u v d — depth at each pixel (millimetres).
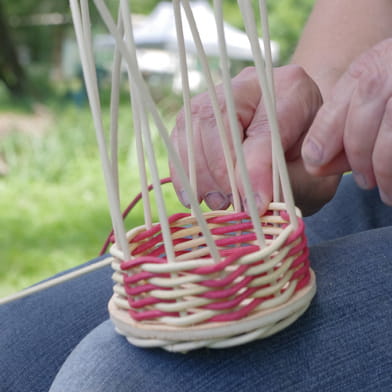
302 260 485
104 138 454
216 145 613
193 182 576
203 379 480
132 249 530
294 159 693
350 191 882
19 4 8797
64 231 2695
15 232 2703
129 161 3668
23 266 2244
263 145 595
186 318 447
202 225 433
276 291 461
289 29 7031
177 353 491
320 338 495
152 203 2818
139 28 7863
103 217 2920
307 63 883
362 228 846
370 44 877
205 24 6762
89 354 507
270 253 450
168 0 8445
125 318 477
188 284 465
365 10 897
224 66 423
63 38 9062
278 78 654
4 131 5176
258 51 450
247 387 476
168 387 479
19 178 3670
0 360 614
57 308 656
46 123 5516
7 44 6320
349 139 530
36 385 606
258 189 562
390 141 503
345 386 484
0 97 6488
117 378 480
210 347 464
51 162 3797
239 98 631
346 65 860
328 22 916
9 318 654
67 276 549
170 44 7262
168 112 5445
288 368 483
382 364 494
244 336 451
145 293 463
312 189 709
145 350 500
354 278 530
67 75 8812
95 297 667
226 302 445
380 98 504
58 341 628
